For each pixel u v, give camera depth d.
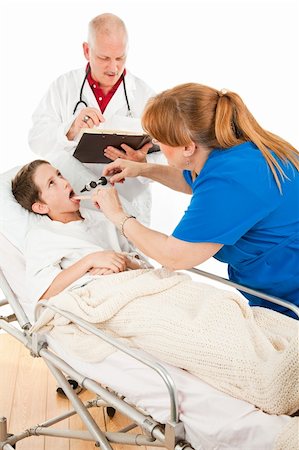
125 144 2.18
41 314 1.78
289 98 3.57
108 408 2.46
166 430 1.43
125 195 2.57
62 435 2.07
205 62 3.49
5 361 2.92
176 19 3.42
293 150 1.70
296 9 3.43
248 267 1.74
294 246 1.67
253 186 1.55
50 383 2.74
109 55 2.30
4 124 3.34
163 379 1.39
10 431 2.40
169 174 2.14
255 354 1.47
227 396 1.44
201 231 1.55
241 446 1.38
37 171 2.15
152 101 1.64
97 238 2.24
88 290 1.79
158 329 1.57
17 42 3.25
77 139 2.35
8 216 2.12
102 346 1.64
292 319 1.67
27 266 2.01
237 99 1.64
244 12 3.43
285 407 1.41
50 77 3.32
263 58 3.50
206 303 1.59
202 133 1.60
